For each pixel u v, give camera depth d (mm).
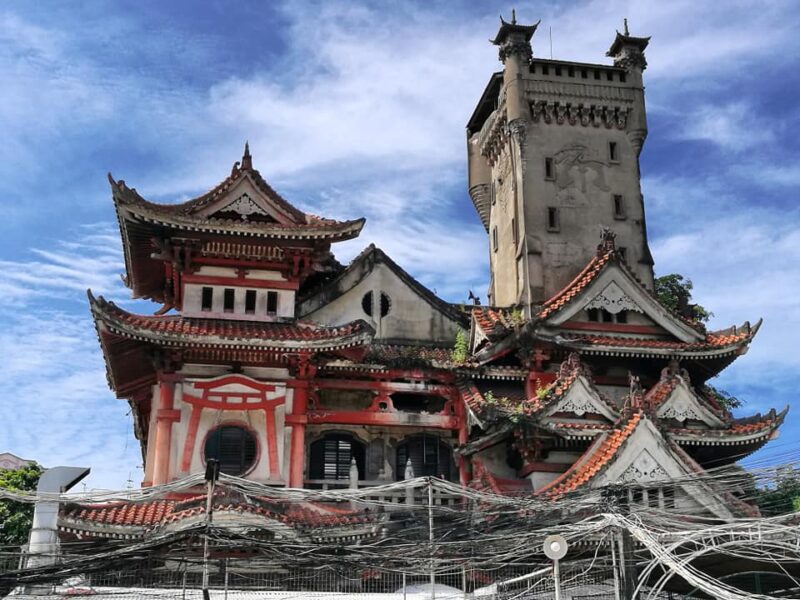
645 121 50656
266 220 41594
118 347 40156
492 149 53875
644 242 49031
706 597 33562
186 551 31266
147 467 39812
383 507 36625
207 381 39438
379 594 31188
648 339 44219
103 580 32125
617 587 25531
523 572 33562
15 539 52031
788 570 32125
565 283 47312
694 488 35469
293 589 33500
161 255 41000
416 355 44031
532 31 51031
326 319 45812
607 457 35781
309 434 43000
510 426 39062
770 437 40469
